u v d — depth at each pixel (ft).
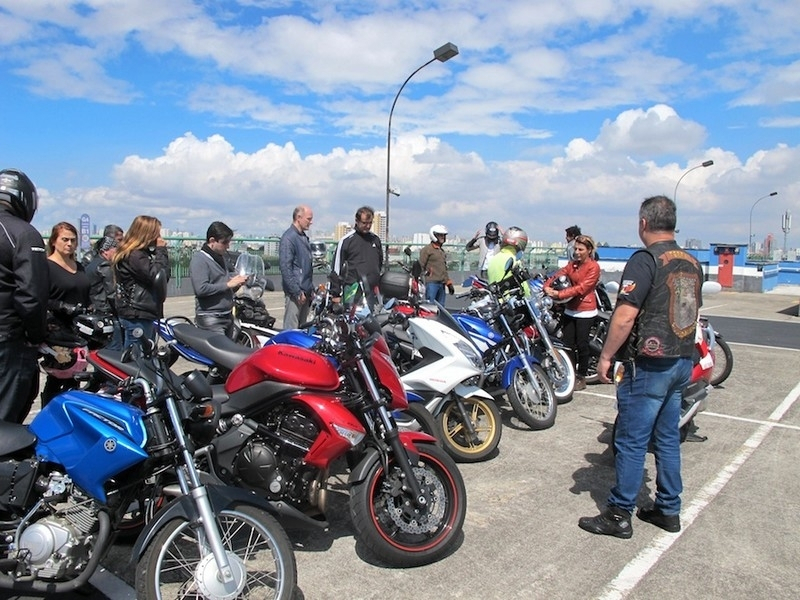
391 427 11.93
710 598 11.21
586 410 23.47
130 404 10.65
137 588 9.36
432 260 36.68
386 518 12.23
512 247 22.93
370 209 26.89
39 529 9.78
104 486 9.99
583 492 15.79
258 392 11.68
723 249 106.93
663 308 12.84
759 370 31.81
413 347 17.69
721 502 15.33
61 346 14.94
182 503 9.73
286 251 26.40
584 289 25.89
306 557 12.47
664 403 13.53
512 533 13.55
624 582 11.67
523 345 21.61
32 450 10.48
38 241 12.53
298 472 11.60
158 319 15.25
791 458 18.53
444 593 11.22
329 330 12.26
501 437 20.06
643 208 13.60
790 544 13.25
